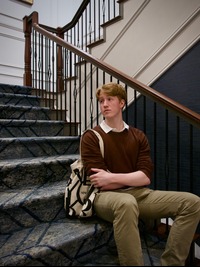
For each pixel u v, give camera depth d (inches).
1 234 44.7
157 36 82.5
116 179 46.1
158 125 84.3
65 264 42.3
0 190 54.1
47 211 50.5
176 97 78.4
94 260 45.0
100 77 101.5
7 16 138.6
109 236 49.4
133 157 51.1
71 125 91.9
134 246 39.4
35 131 81.5
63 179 64.5
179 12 76.7
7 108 81.7
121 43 93.8
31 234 44.7
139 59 88.0
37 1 151.6
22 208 47.1
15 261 36.4
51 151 74.3
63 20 165.8
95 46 103.8
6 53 138.6
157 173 85.0
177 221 44.9
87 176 50.2
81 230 45.9
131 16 90.1
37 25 103.8
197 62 72.9
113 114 51.3
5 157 64.6
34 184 59.2
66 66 106.3
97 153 48.6
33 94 110.0
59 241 41.8
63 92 116.0
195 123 50.0
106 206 44.7
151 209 47.9
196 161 74.2
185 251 44.1
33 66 116.8
